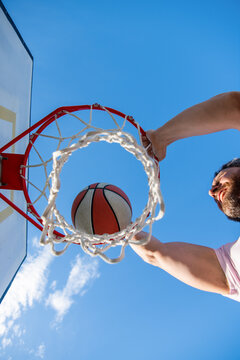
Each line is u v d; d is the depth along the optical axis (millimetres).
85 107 1578
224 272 1582
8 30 1654
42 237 1047
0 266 1708
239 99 1160
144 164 1310
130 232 1278
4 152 1643
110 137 1235
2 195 1553
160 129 1548
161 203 948
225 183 1515
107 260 1062
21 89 1932
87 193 1368
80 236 1251
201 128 1373
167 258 1604
